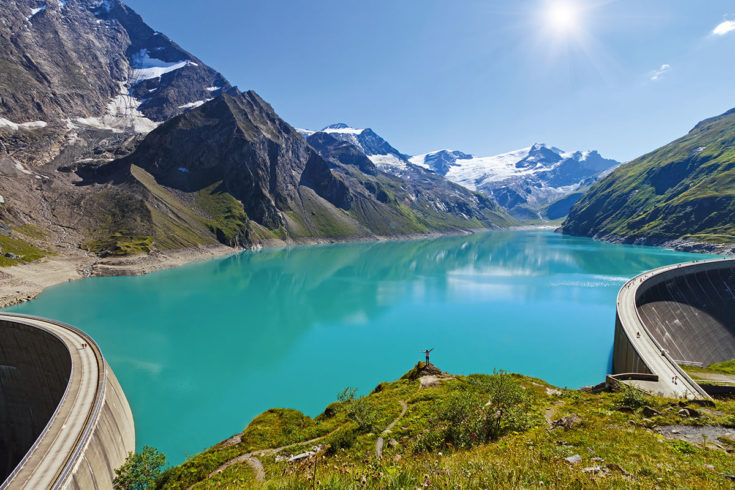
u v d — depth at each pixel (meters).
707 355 94.69
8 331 67.12
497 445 21.16
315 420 43.38
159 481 32.31
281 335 95.06
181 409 61.34
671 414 25.69
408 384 51.69
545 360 79.69
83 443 35.16
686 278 119.44
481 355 82.31
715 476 13.91
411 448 26.50
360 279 166.25
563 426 24.58
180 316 109.50
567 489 11.80
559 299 128.50
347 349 86.31
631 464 15.27
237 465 31.88
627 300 90.81
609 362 78.75
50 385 61.81
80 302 120.06
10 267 133.38
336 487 11.90
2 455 61.31
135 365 77.31
